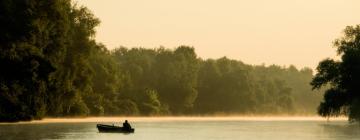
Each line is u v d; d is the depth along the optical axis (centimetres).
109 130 15550
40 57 16725
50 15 18588
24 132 14438
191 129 18350
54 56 19088
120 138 13512
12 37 16375
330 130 18750
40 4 18012
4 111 18212
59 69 19875
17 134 13638
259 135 15438
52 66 16888
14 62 16188
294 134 16150
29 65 16375
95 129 16775
